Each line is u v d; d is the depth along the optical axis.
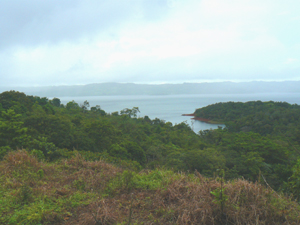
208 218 2.86
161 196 3.61
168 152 26.66
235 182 3.60
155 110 164.25
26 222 2.84
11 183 4.09
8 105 29.62
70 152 7.97
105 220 2.91
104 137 21.55
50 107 42.06
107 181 4.50
